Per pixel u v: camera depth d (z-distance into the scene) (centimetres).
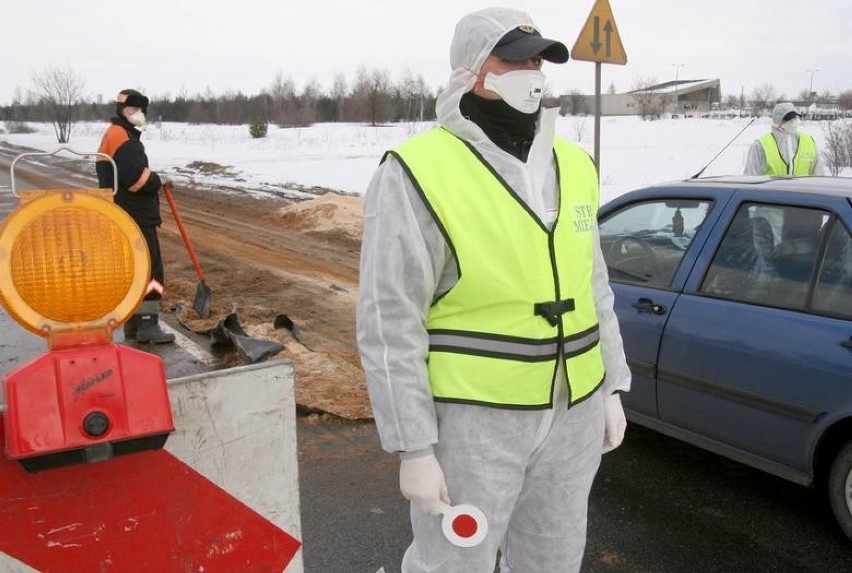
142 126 606
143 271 150
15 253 139
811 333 328
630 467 409
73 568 164
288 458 191
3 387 141
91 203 144
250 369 183
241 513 185
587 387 204
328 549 331
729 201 388
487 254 185
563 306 194
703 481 393
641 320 398
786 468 343
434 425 184
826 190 360
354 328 668
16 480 156
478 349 186
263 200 1552
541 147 197
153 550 174
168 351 595
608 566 319
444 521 191
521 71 187
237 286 830
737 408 355
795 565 318
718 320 363
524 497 216
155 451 172
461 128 190
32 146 3912
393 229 183
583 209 206
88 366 143
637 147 2739
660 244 416
